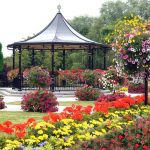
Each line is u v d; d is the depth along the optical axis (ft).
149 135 31.40
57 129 30.71
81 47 108.88
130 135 31.12
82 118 34.53
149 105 46.34
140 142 30.76
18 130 29.40
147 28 48.70
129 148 29.89
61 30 100.73
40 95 60.03
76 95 80.53
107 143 29.89
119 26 48.55
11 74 99.86
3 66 118.01
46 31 100.58
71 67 141.18
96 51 142.31
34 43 93.40
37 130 29.91
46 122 31.50
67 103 73.41
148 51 45.98
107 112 37.60
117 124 35.17
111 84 69.36
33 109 59.77
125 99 44.01
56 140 28.91
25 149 26.40
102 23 175.22
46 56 124.47
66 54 144.77
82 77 88.53
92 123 34.17
